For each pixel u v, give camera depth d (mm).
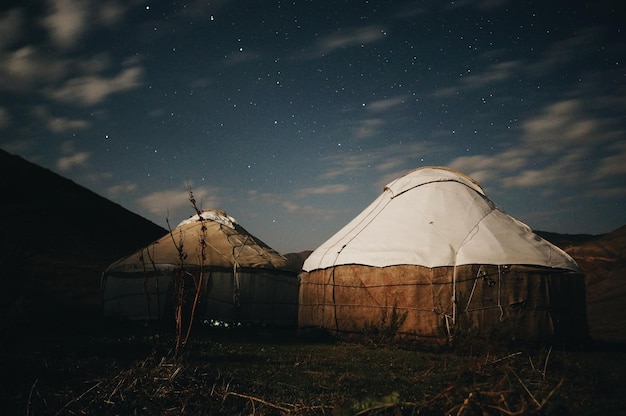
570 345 8688
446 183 10320
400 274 8852
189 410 3721
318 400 4148
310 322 10273
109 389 4113
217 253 13094
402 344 8531
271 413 3777
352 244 9844
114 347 7059
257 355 6965
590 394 4637
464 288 8477
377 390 4637
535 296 8516
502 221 9711
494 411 3021
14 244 21391
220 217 14797
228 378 4828
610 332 13148
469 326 8156
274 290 13422
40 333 8773
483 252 8695
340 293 9570
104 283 13406
